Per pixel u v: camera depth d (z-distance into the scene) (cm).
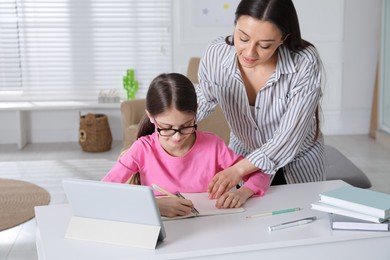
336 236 142
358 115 527
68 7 491
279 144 176
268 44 159
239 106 192
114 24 496
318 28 502
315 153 203
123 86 504
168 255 132
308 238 140
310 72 177
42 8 489
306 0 495
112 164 434
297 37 173
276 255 139
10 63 497
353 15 504
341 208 150
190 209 158
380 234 143
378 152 462
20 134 488
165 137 163
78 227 143
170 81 158
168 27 500
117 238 138
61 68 502
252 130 198
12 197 353
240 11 158
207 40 501
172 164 177
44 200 346
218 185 171
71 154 468
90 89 508
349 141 501
